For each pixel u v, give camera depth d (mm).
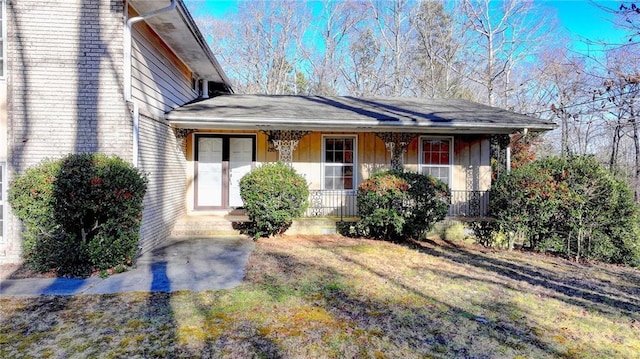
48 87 6008
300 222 8867
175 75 8922
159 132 7637
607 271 6434
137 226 5871
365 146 10227
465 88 24109
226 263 6098
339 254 6922
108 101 6121
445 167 10352
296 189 7910
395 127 8797
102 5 6098
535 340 3539
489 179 10383
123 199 5512
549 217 7520
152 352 3133
